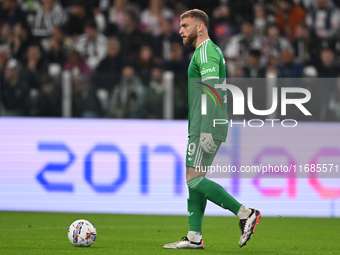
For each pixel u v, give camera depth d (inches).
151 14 1780.3
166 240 772.6
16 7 1717.5
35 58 1616.6
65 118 1222.3
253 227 573.9
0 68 1566.2
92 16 1755.7
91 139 1219.2
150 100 1209.4
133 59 1581.0
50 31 1763.0
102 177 1219.2
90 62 1691.7
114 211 1216.2
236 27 1771.7
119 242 734.5
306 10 1792.6
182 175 1211.9
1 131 1227.9
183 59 1605.6
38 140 1227.2
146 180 1215.6
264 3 1809.8
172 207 1211.9
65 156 1223.5
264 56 1637.6
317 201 1181.1
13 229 913.5
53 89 1222.9
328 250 674.8
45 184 1226.6
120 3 1786.4
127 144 1216.2
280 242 770.8
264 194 1180.5
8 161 1230.9
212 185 586.2
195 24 605.6
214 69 578.2
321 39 1673.2
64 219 1093.8
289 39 1734.7
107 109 1219.9
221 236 845.2
